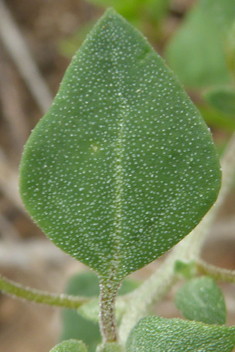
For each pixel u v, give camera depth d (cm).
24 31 29
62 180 13
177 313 23
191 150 12
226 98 18
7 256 24
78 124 12
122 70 12
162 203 13
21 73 27
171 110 12
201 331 12
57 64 29
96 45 12
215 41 23
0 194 27
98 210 13
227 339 12
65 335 19
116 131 12
